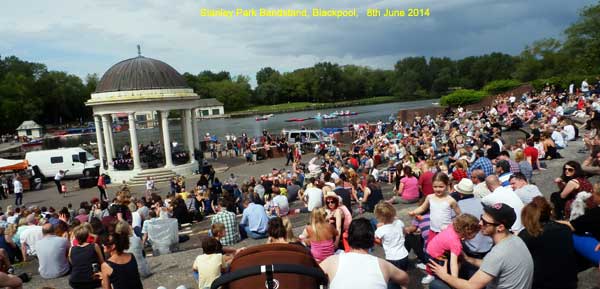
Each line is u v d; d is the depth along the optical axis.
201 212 20.48
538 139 21.08
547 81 61.53
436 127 44.22
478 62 182.25
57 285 9.93
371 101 182.38
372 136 51.28
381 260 4.48
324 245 7.21
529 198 8.97
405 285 4.62
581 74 62.91
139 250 9.70
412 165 19.94
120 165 37.34
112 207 15.84
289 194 20.72
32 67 158.38
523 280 4.93
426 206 7.73
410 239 8.44
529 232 5.78
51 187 37.41
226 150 49.84
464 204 7.75
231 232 12.41
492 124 34.12
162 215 14.48
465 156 19.52
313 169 29.33
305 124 101.00
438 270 5.89
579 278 7.39
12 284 6.93
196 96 38.44
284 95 195.50
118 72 36.09
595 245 6.43
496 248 5.03
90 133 119.56
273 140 51.72
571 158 18.61
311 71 194.62
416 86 192.00
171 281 9.48
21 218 15.73
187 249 13.69
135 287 6.56
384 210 7.44
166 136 36.28
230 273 3.59
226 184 22.09
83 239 8.02
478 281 5.04
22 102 120.00
